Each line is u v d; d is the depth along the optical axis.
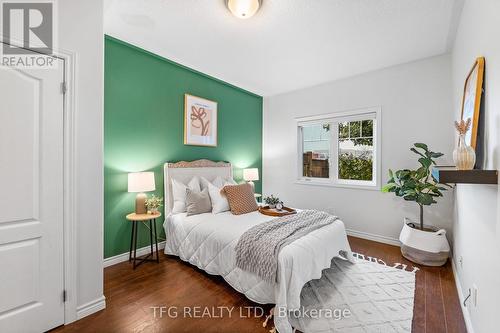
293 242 1.89
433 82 3.00
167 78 3.19
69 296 1.65
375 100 3.47
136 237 2.62
